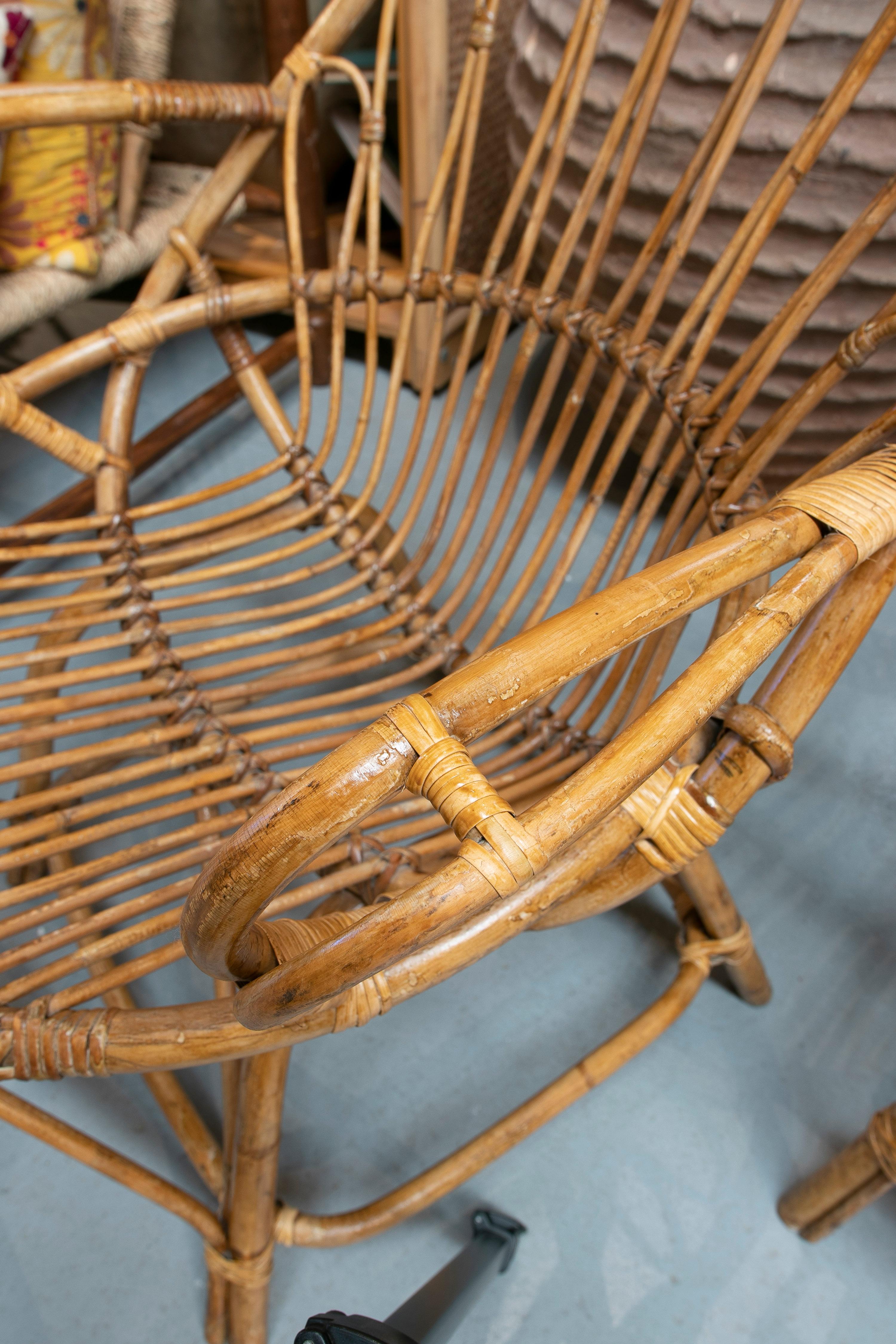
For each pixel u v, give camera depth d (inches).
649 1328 27.6
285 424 37.0
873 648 47.7
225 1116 24.7
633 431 31.2
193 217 32.6
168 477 56.0
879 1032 34.2
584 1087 28.7
